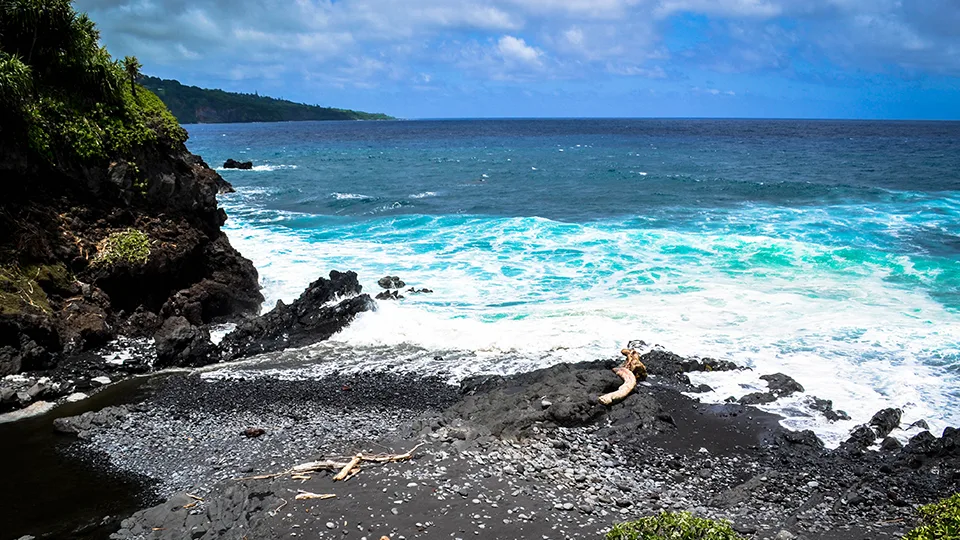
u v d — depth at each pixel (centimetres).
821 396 1733
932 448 1444
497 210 4466
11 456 1464
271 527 1112
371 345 2148
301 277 2858
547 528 1130
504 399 1634
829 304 2391
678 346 2062
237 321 2442
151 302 2323
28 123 2095
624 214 4197
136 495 1315
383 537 1082
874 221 3788
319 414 1653
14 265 1975
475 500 1198
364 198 5059
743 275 2753
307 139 15250
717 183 5575
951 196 4703
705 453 1482
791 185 5266
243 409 1688
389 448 1400
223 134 18162
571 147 11506
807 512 1239
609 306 2422
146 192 2403
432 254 3225
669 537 978
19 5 2162
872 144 11606
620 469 1395
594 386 1688
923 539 998
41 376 1831
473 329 2219
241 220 4234
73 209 2220
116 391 1812
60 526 1218
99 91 2369
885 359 1933
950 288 2531
